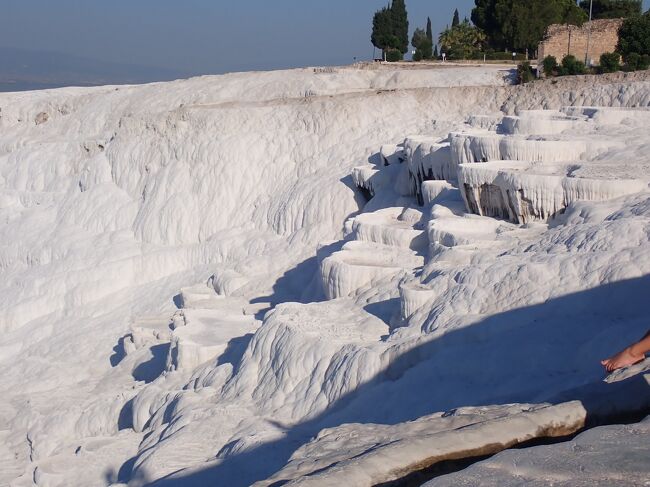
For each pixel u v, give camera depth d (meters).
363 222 21.12
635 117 20.80
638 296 11.45
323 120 30.64
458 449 4.25
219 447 13.46
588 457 3.42
